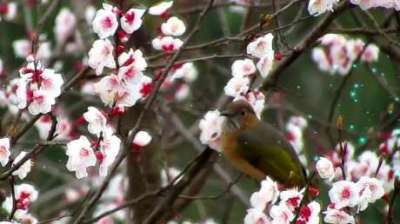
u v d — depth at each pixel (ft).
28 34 49.03
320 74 57.77
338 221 28.48
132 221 42.86
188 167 34.53
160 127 44.96
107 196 47.55
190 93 54.65
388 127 43.78
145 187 42.37
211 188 53.83
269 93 37.27
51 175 54.24
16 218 32.60
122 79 28.78
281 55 33.60
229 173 51.70
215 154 42.83
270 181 29.37
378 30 36.27
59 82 28.84
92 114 28.32
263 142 42.29
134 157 42.06
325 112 55.01
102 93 28.86
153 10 32.01
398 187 28.66
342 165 29.17
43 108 28.71
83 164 28.19
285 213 27.89
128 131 32.91
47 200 51.42
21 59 55.57
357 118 52.95
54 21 54.95
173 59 31.40
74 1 50.78
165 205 35.91
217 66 48.85
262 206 29.32
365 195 28.55
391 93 44.60
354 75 53.21
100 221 38.68
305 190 27.81
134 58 28.91
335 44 43.57
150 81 32.35
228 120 41.73
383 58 51.57
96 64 28.89
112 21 28.84
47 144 28.55
